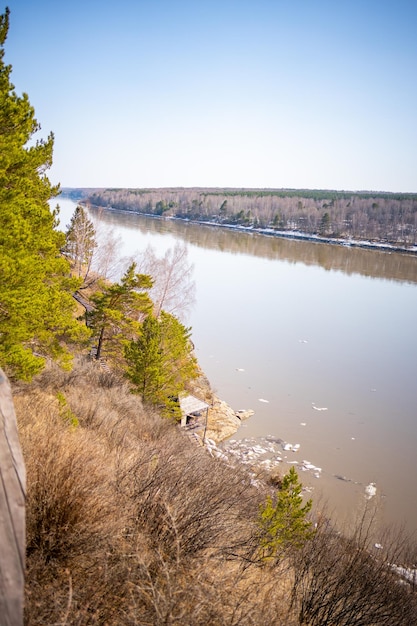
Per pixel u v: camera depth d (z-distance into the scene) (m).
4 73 9.39
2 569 1.37
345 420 31.41
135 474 5.71
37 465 4.47
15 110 9.38
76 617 2.95
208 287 71.88
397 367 42.25
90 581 3.41
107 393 17.16
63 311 14.67
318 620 4.71
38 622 2.74
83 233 47.97
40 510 3.73
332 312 61.69
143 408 18.45
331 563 5.97
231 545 5.31
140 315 36.25
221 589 4.12
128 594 3.44
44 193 13.10
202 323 52.44
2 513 1.54
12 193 9.57
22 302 9.75
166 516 4.57
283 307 62.88
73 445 6.12
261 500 8.98
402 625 5.47
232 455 23.81
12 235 9.19
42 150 12.67
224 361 41.06
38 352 15.58
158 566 3.99
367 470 25.38
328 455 26.66
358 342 49.19
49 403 11.09
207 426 28.14
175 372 22.27
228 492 7.27
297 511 6.03
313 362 42.34
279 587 5.05
